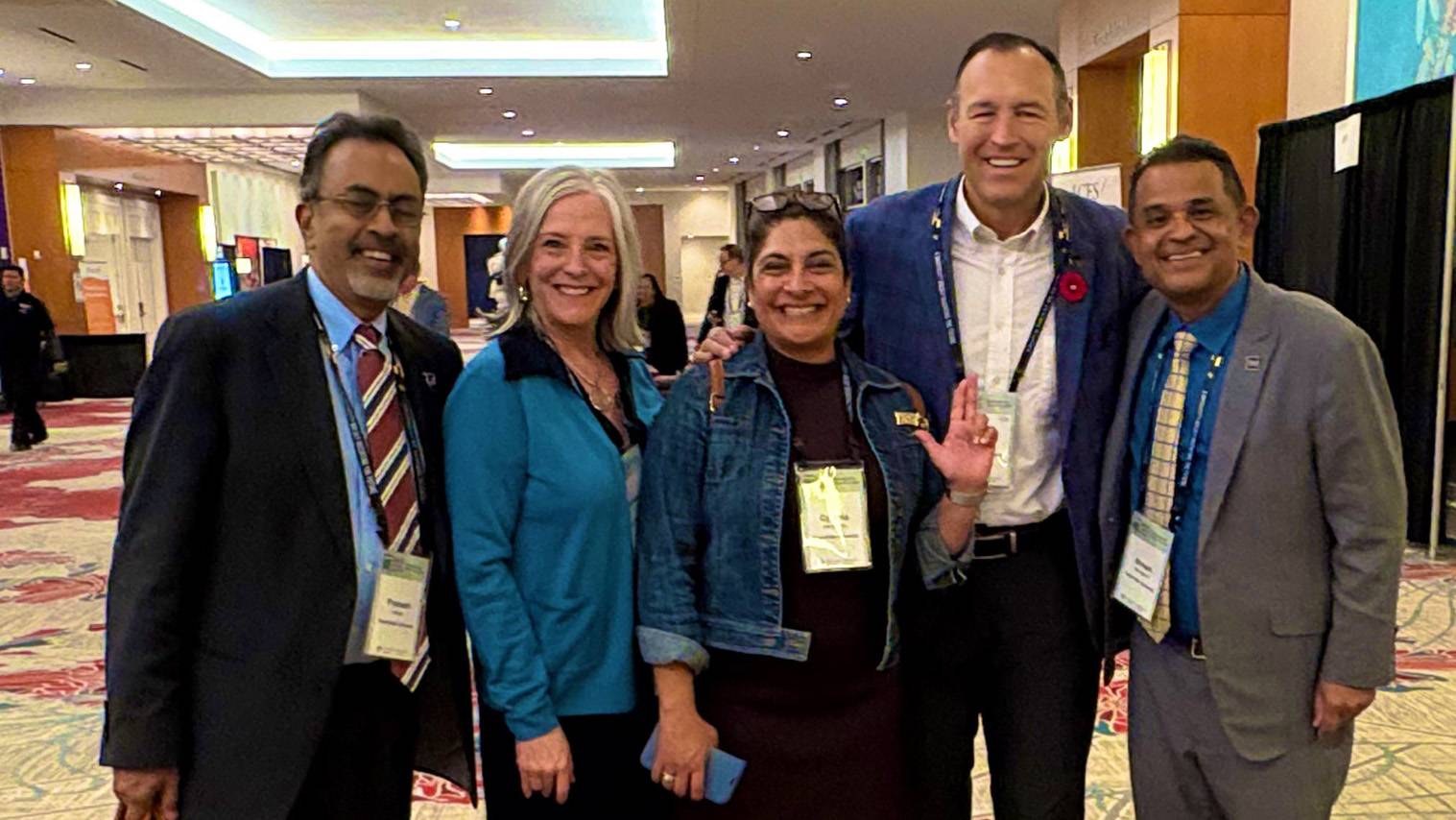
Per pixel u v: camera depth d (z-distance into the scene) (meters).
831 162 20.39
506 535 1.71
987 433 1.76
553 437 1.73
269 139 15.75
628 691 1.79
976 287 1.99
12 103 13.69
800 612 1.74
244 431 1.54
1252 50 6.98
